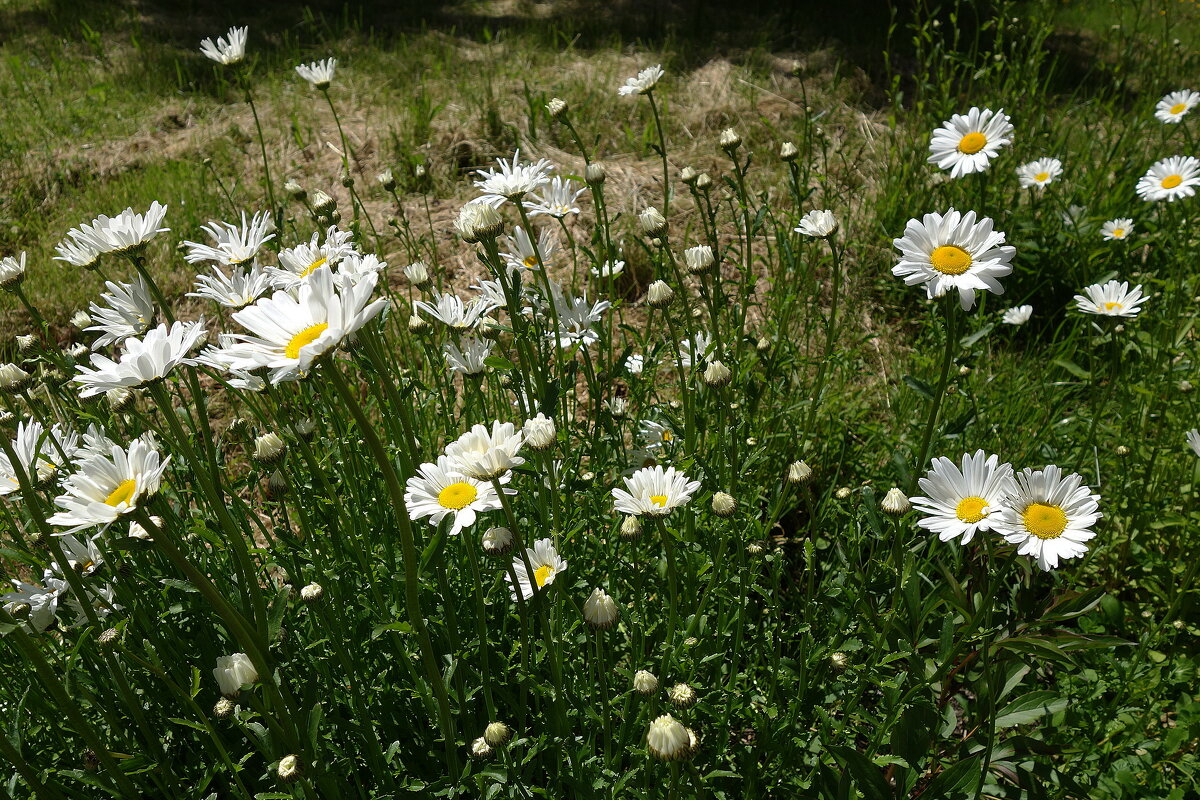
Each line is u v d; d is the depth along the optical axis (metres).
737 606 0.73
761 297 1.40
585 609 0.60
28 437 0.61
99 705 0.65
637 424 0.89
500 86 2.16
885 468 1.04
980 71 1.54
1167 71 1.90
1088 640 0.68
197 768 0.72
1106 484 1.02
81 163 1.88
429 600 0.75
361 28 2.75
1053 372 1.22
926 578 0.80
